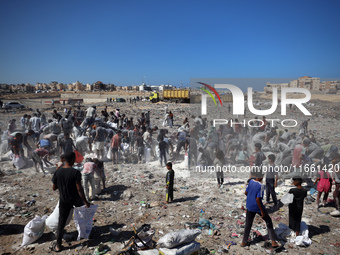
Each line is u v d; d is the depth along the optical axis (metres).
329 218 6.02
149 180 8.74
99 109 36.81
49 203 6.70
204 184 8.34
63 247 4.77
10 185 7.92
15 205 6.49
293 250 4.74
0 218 5.81
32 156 9.17
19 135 9.72
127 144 12.12
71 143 9.47
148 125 18.86
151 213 6.25
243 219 5.94
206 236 5.21
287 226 5.41
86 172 6.89
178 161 11.12
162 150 10.42
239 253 4.64
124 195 7.19
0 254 4.53
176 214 6.21
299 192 5.08
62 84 199.88
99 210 6.36
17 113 30.52
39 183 8.19
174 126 21.34
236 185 8.20
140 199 7.14
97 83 187.50
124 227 5.52
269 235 4.80
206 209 6.48
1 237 5.09
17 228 5.44
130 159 11.01
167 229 5.45
